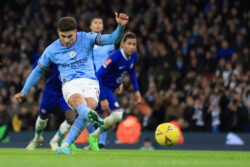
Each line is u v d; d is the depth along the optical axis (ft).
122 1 136.67
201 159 37.06
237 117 83.30
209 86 94.27
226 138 77.51
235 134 77.20
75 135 40.11
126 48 54.03
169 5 127.54
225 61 101.60
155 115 91.20
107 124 55.57
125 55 54.60
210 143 78.38
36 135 56.49
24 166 26.68
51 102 52.70
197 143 79.36
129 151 54.75
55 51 40.32
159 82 104.47
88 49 40.57
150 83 106.73
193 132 82.02
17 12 148.77
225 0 120.78
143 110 93.15
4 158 34.86
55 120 91.91
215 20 115.85
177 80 102.63
